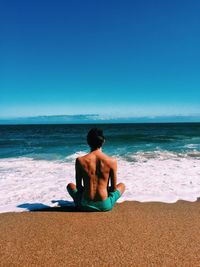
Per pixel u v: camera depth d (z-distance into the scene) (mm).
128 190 5941
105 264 2746
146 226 3746
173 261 2803
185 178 7207
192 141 19812
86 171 4172
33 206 4766
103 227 3703
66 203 4918
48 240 3307
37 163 9938
